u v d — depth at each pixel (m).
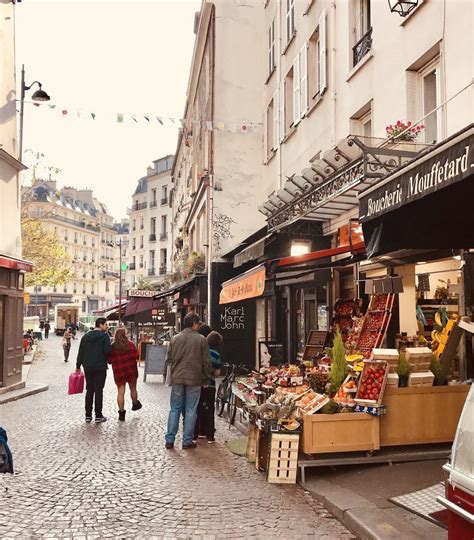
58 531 4.53
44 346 37.19
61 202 85.31
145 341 24.80
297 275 11.27
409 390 6.38
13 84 15.77
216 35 19.58
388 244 6.54
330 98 12.23
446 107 7.65
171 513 4.95
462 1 7.33
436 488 5.11
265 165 18.78
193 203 24.28
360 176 8.00
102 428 9.05
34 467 6.52
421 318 8.34
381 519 4.45
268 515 4.91
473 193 5.93
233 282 10.77
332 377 6.71
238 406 9.38
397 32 9.24
